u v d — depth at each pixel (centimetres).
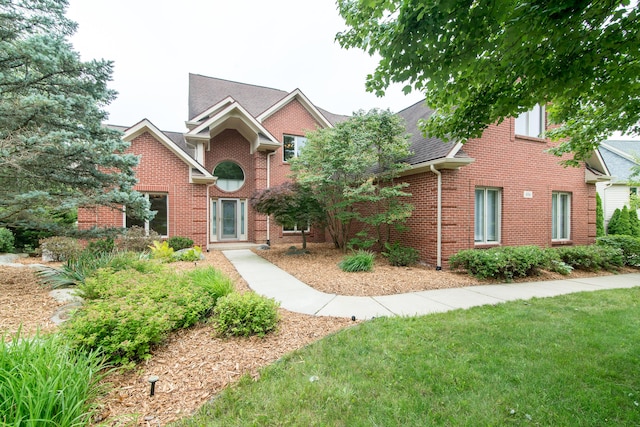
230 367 303
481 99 364
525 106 345
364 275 742
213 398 254
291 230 1480
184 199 1162
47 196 503
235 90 1695
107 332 303
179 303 407
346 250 1109
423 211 918
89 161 555
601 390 265
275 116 1452
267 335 379
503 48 271
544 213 1034
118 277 490
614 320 433
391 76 314
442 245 860
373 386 268
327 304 518
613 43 254
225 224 1459
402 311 482
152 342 340
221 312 379
